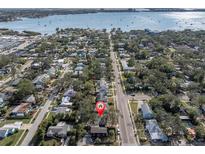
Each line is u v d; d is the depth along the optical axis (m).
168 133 76.31
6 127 80.00
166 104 93.62
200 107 94.69
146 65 147.12
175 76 129.50
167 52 181.88
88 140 74.44
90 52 179.88
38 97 103.56
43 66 146.00
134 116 88.12
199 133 74.62
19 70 142.50
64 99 100.94
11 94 107.50
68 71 139.75
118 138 75.00
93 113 86.88
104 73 131.25
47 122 80.19
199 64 145.88
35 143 72.88
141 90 112.88
